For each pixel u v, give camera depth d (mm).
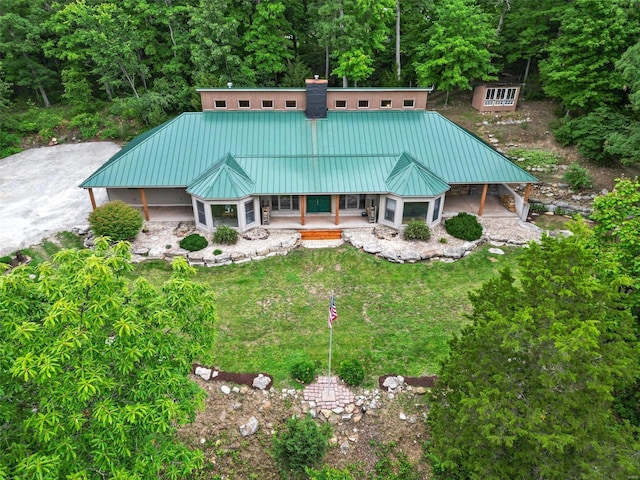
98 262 8945
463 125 37406
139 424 9367
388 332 19484
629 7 30641
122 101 38719
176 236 26250
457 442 11492
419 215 26719
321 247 25844
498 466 10859
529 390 10852
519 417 10242
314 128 28938
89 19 37438
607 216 15055
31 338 8258
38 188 31578
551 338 10070
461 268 23906
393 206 26578
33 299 9203
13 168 34750
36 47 43500
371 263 24328
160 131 28312
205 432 15023
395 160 27609
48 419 8164
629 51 25656
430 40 36750
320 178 26531
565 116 35375
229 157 27203
